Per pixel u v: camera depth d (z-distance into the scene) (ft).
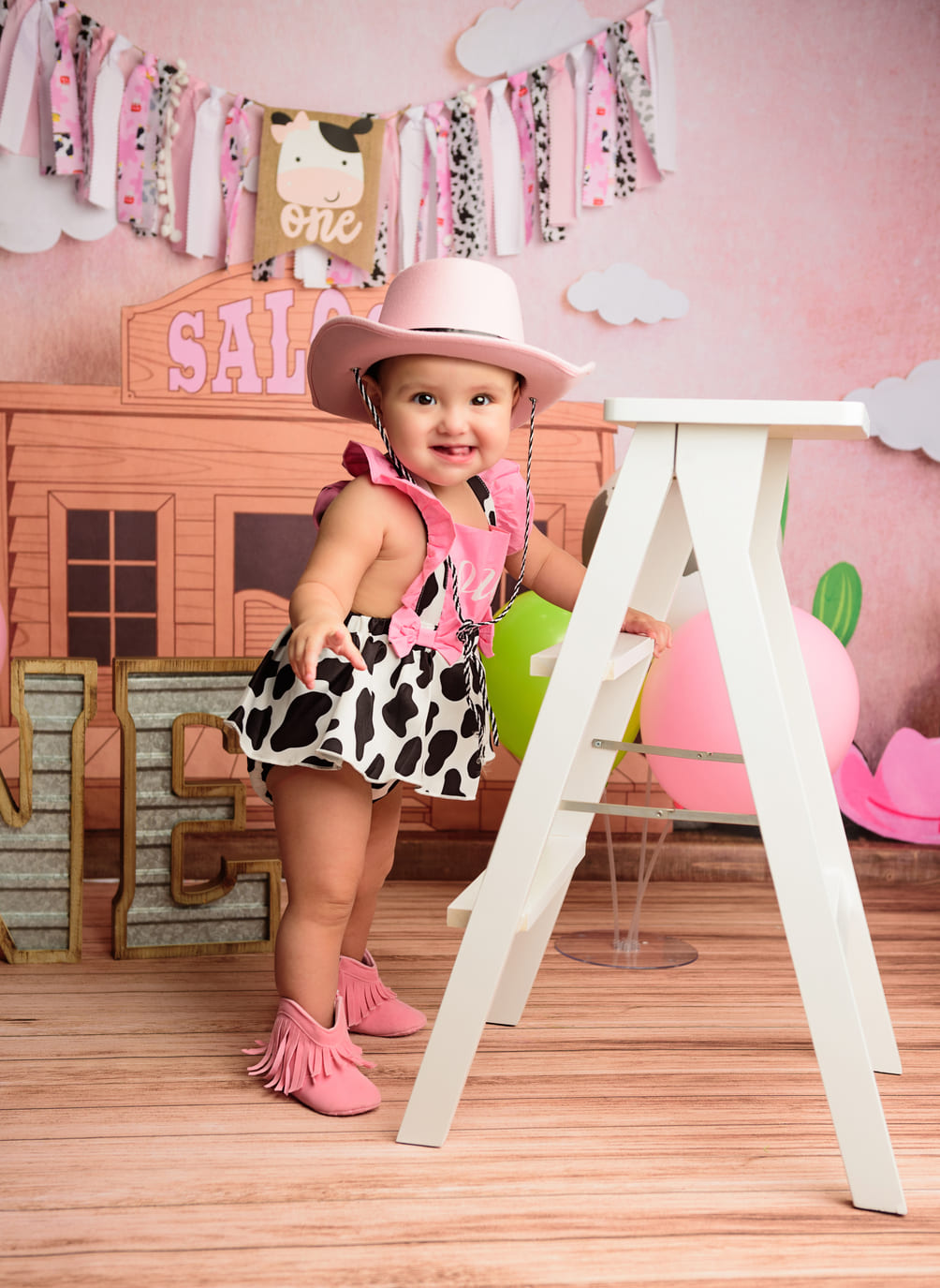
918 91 8.53
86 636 8.18
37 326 8.13
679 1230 3.54
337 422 8.22
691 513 3.85
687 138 8.46
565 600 5.12
